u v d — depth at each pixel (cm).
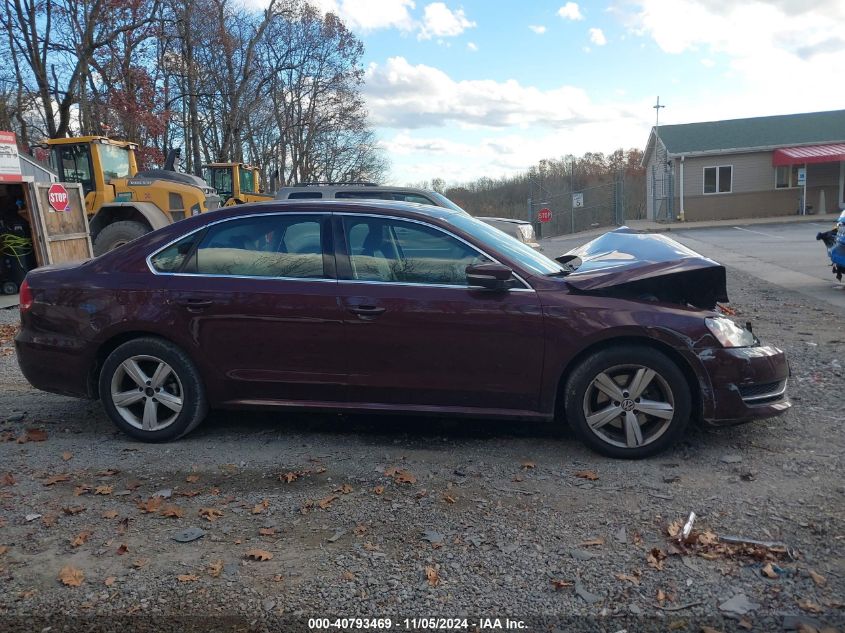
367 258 477
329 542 359
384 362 469
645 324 444
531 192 3641
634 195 4600
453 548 351
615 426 465
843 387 607
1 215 1280
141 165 2847
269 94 3869
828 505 387
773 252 1853
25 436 509
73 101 2630
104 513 392
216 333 480
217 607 306
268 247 488
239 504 402
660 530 365
